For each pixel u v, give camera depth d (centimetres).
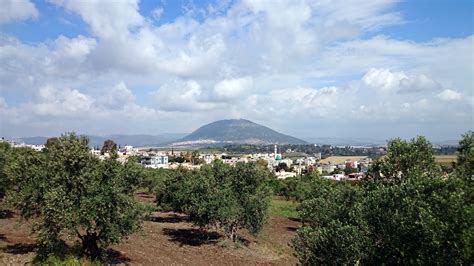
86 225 2498
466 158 1934
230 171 4391
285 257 4019
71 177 2553
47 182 2570
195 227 4984
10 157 3616
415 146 2253
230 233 4338
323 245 1850
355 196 2373
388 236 1670
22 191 2602
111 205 2570
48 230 2475
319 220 2934
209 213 4025
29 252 2880
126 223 2711
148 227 4912
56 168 2588
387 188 1842
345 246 1755
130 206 2728
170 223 5412
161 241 4141
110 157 2739
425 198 1661
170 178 5112
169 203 5119
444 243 1502
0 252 2814
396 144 2297
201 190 4150
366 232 1777
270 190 4366
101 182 2645
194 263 3419
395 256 1709
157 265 3148
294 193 8444
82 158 2609
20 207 2683
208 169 4588
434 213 1555
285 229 5700
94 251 2727
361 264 1802
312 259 1909
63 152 2598
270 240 4762
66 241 3203
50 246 2573
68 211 2464
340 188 3222
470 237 1466
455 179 1670
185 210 4488
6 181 3384
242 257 3844
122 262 3053
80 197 2550
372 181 2339
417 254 1564
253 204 4112
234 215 3994
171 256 3534
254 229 4156
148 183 6412
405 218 1611
